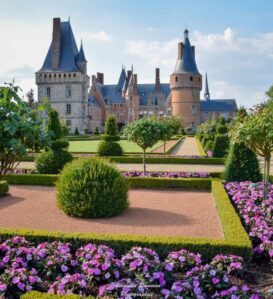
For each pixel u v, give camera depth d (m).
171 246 6.70
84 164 10.51
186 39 88.75
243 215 8.91
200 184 14.39
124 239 6.83
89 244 6.39
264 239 7.20
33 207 11.30
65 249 6.40
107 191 10.05
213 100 109.25
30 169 17.25
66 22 83.88
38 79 82.81
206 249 6.63
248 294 5.11
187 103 87.88
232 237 7.01
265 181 10.68
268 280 6.01
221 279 5.50
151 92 104.00
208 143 31.98
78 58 83.81
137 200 12.47
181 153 30.94
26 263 5.92
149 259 6.00
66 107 82.44
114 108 104.44
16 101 5.13
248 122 10.67
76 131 76.25
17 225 9.34
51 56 83.31
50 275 5.76
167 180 14.59
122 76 107.56
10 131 4.59
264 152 10.76
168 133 18.59
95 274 5.50
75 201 10.03
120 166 22.27
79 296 4.50
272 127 10.09
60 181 10.55
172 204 11.84
